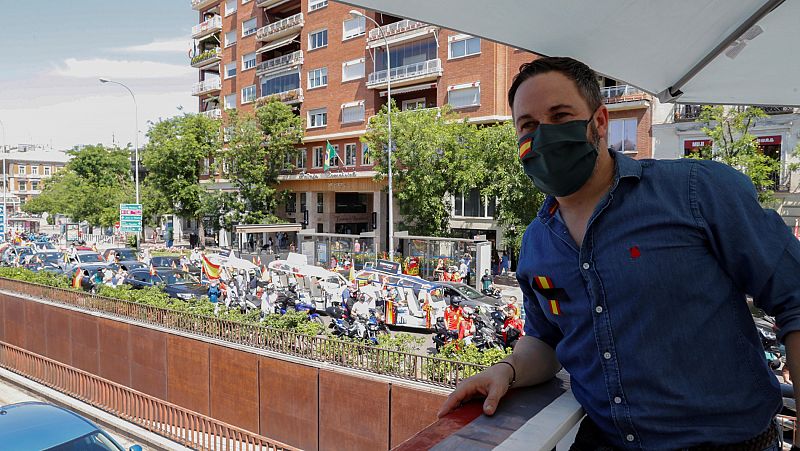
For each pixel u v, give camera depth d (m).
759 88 3.31
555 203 1.84
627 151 30.05
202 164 57.59
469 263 27.86
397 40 39.47
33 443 7.36
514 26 2.55
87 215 64.19
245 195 48.75
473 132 31.38
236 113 48.84
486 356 11.25
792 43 2.56
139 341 16.91
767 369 1.56
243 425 13.91
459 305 18.80
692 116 27.66
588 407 1.71
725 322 1.49
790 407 3.15
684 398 1.47
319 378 12.31
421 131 32.12
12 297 22.61
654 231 1.51
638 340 1.50
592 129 1.62
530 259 1.86
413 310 20.08
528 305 2.04
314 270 23.17
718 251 1.48
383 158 35.03
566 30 2.55
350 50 43.66
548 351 2.04
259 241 50.94
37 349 21.31
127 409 14.90
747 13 2.30
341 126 44.69
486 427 1.62
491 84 34.72
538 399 1.87
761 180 22.75
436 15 2.49
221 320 15.38
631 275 1.50
